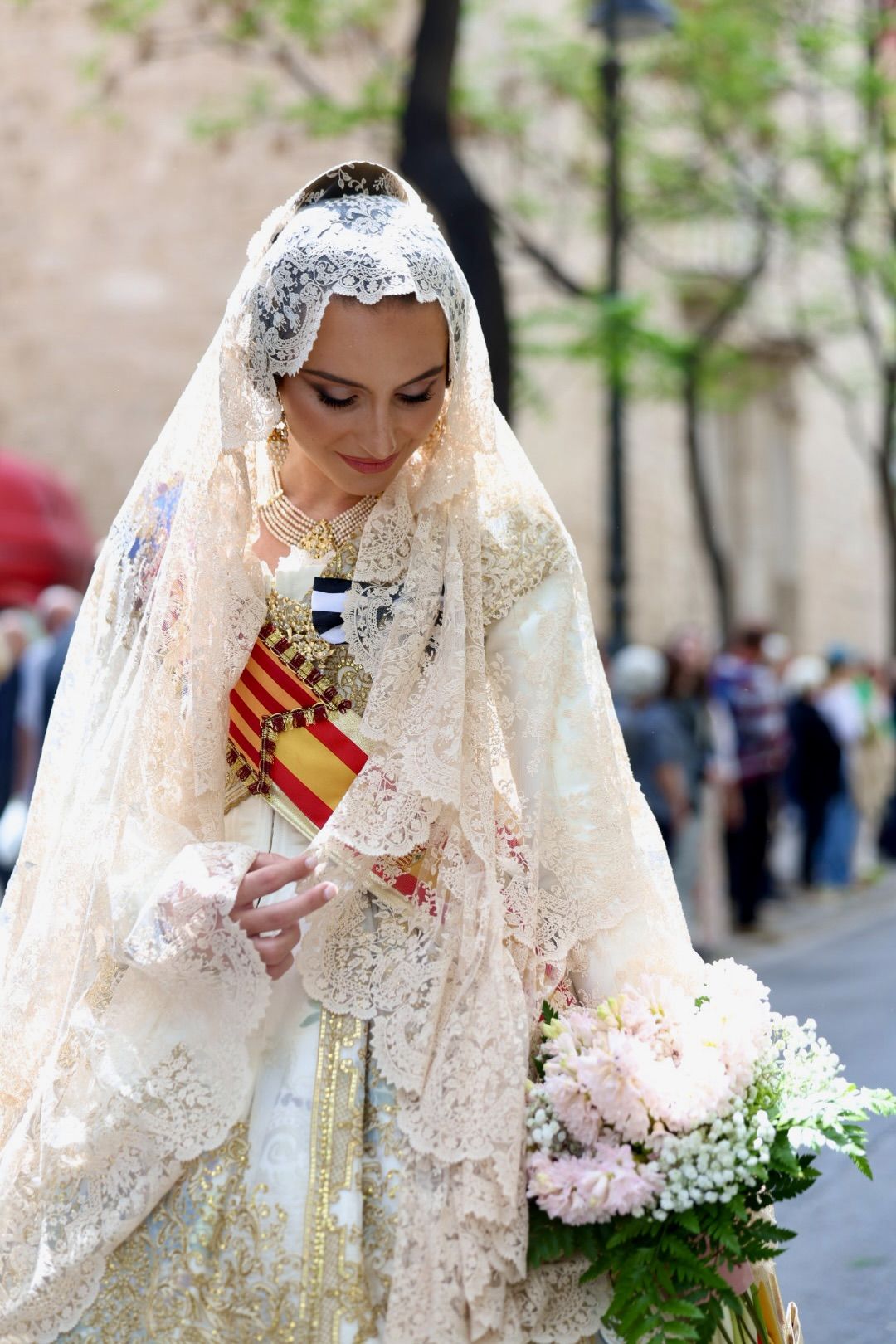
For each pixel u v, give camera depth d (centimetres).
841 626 3322
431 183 1152
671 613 2620
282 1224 297
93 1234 301
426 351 311
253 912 303
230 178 2172
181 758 318
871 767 2105
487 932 310
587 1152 305
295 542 332
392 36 1692
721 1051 308
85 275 2223
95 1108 306
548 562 333
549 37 1800
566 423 2281
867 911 1702
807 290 2597
